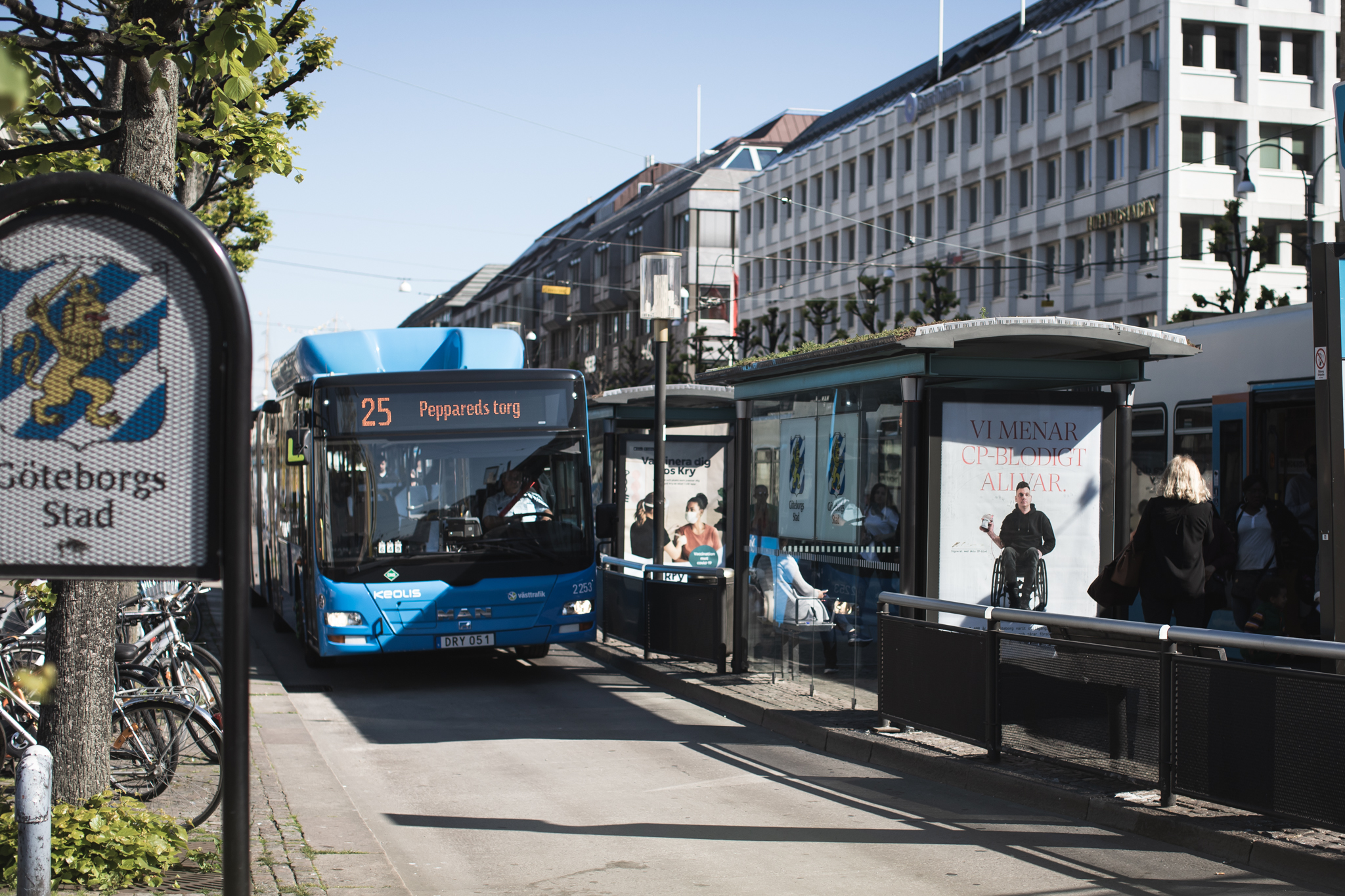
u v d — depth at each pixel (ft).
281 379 59.31
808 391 37.06
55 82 29.48
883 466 33.27
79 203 11.14
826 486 36.27
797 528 38.06
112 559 11.19
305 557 46.09
